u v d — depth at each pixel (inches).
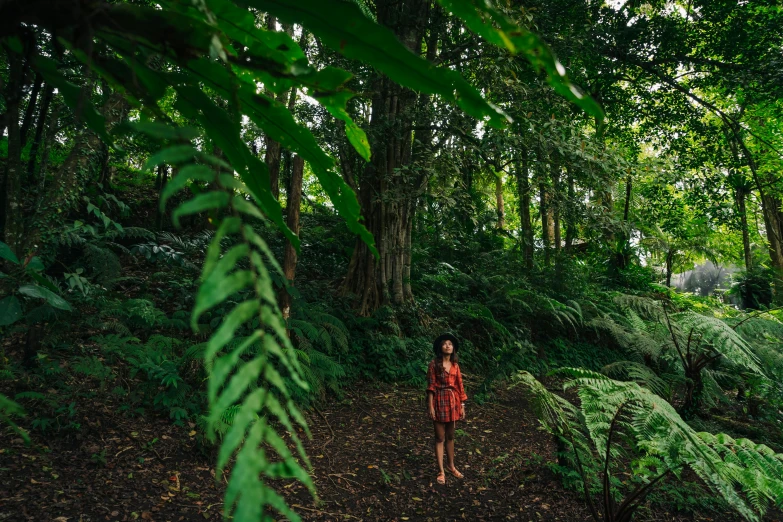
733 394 320.2
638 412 117.8
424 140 339.6
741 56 394.3
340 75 28.0
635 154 472.7
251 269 13.4
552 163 297.1
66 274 187.3
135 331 230.8
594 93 429.1
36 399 165.3
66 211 209.5
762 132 564.1
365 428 215.2
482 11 21.5
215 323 225.8
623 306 283.0
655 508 154.3
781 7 402.9
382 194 295.6
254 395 12.7
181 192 466.3
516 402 270.7
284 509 11.5
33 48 26.1
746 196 671.8
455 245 466.3
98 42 26.8
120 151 31.0
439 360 178.9
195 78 29.7
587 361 364.5
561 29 331.6
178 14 23.1
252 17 26.8
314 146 33.6
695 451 108.7
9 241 180.5
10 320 115.9
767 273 519.2
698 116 431.8
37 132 233.8
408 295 347.6
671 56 380.2
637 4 406.0
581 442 146.7
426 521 147.3
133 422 173.5
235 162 32.8
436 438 174.7
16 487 130.5
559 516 149.5
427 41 333.7
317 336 244.5
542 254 504.7
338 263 412.8
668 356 253.9
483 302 405.1
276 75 27.1
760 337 262.1
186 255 336.8
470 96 25.9
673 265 723.4
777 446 224.2
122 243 348.8
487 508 154.9
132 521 127.6
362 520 145.9
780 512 158.1
